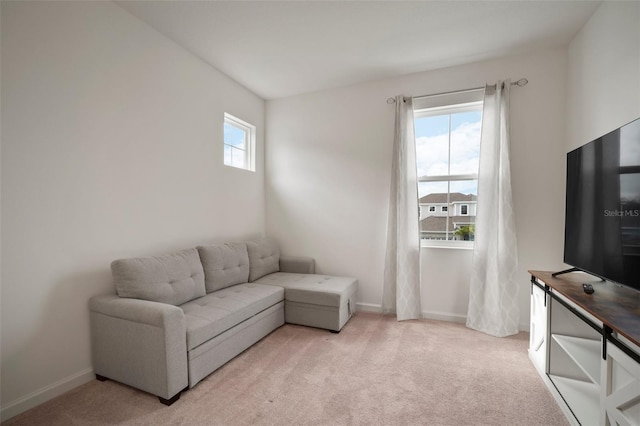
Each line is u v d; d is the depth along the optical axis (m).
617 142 1.45
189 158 2.70
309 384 1.86
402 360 2.16
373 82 3.26
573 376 1.78
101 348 1.86
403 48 2.62
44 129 1.70
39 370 1.68
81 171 1.88
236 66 2.96
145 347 1.67
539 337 1.98
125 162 2.15
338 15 2.18
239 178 3.37
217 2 2.04
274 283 2.96
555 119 2.60
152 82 2.34
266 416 1.56
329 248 3.50
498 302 2.59
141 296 1.92
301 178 3.63
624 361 1.10
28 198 1.64
